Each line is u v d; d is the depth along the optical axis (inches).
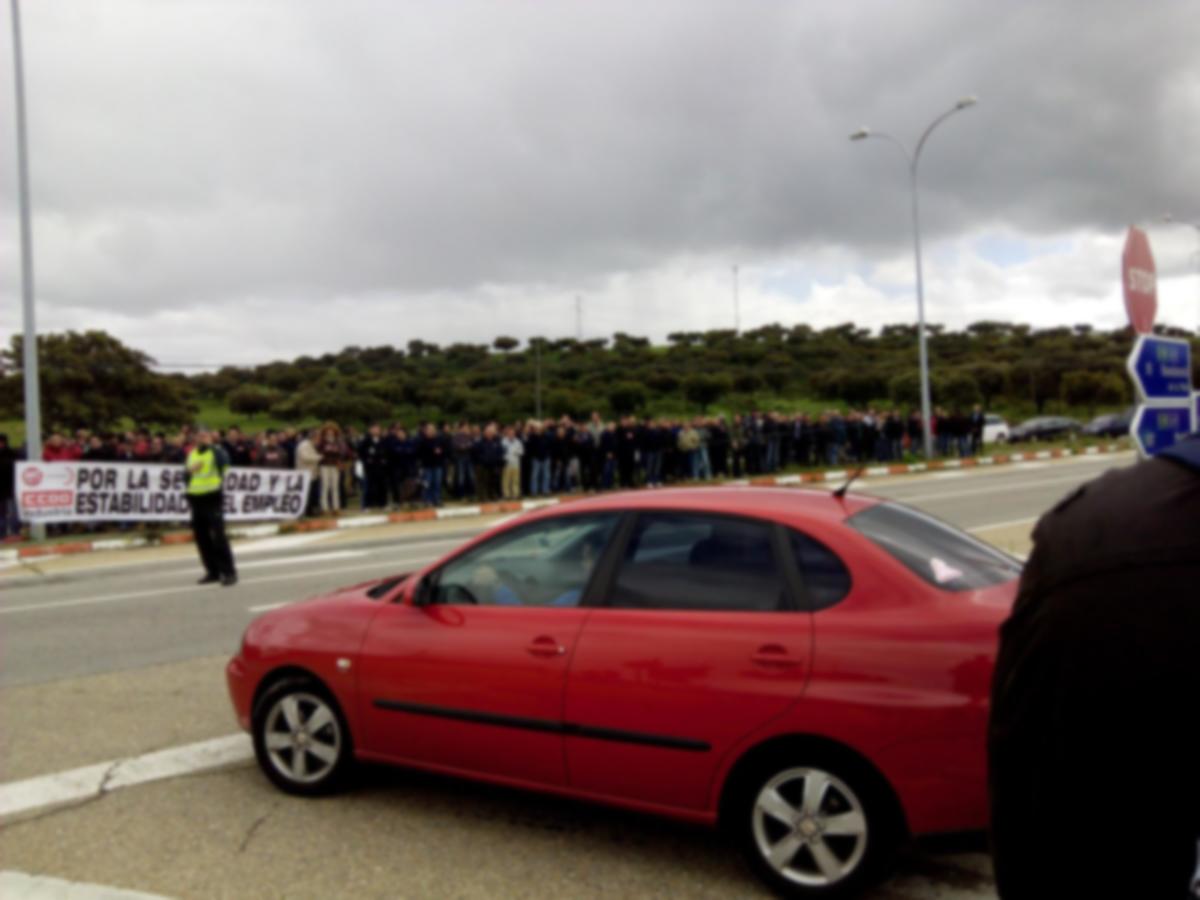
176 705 244.1
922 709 128.3
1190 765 40.6
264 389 3334.2
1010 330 4822.8
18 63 682.8
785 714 136.2
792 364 3676.2
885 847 133.0
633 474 880.3
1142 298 219.9
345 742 180.2
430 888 145.9
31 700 252.1
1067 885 44.1
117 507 665.0
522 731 158.1
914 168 1123.3
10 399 1624.0
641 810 149.9
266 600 390.6
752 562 149.4
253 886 147.7
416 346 4559.5
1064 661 43.3
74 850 161.9
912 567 141.6
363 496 769.6
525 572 167.6
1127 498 45.2
